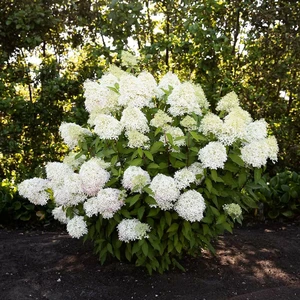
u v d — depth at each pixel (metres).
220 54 5.83
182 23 6.21
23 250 4.22
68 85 6.32
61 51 6.96
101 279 3.55
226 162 3.29
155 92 3.49
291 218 5.72
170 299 3.26
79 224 3.39
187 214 3.13
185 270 3.71
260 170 3.29
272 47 6.20
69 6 6.48
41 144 6.62
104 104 3.38
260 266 3.90
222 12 6.16
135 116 3.17
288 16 6.16
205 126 3.18
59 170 3.42
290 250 4.34
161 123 3.21
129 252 3.51
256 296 3.28
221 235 4.71
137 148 3.29
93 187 3.16
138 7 5.91
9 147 6.11
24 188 3.53
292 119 6.45
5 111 6.08
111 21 6.15
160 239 3.41
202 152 3.14
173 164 3.31
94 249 3.92
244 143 3.35
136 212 3.29
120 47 6.02
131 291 3.37
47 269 3.78
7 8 6.19
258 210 5.63
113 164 3.26
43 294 3.34
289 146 6.38
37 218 5.59
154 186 3.08
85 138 3.54
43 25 6.17
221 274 3.69
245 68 6.39
